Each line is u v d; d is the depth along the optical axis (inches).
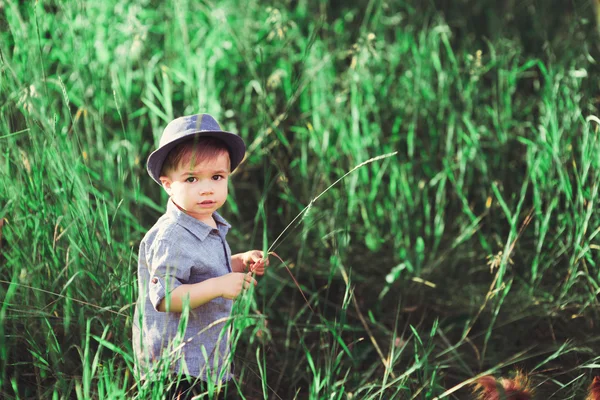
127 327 107.8
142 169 177.2
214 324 91.7
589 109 159.3
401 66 205.3
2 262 124.4
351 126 184.1
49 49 188.4
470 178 177.9
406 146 192.2
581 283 141.9
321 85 191.0
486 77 216.8
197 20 212.2
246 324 109.7
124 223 151.8
